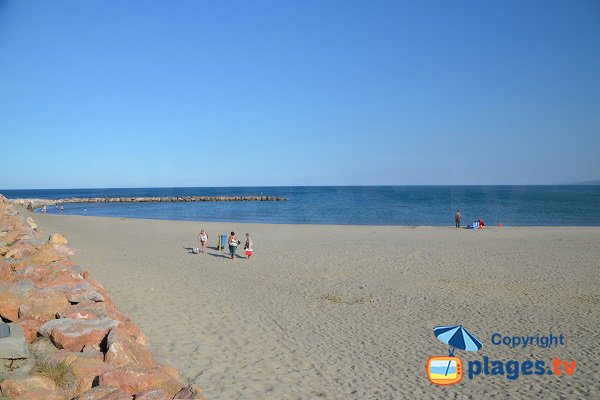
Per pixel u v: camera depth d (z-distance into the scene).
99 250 22.61
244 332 10.09
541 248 23.48
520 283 15.27
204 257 21.14
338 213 63.47
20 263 8.64
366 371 8.12
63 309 6.23
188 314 11.30
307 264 19.16
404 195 127.56
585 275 16.45
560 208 70.31
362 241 27.17
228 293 13.80
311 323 10.91
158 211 72.62
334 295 13.73
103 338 5.59
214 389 7.03
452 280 15.82
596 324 10.90
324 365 8.36
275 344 9.40
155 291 13.62
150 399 4.09
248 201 106.56
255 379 7.55
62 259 9.87
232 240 20.64
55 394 4.18
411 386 7.56
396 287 14.80
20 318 5.94
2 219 17.45
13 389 4.16
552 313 11.83
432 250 22.98
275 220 52.75
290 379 7.65
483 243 25.78
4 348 4.83
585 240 26.81
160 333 9.69
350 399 7.02
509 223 47.84
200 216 60.56
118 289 13.62
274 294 13.80
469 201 92.94
